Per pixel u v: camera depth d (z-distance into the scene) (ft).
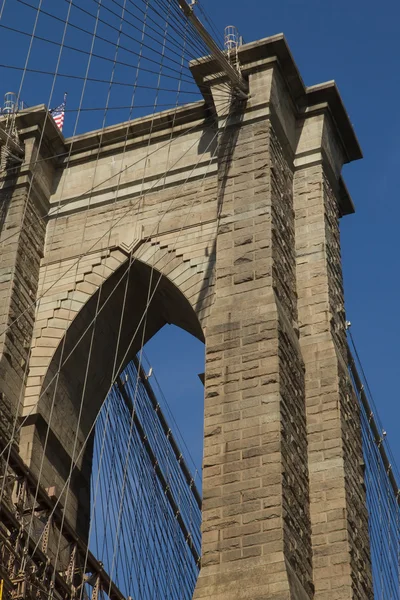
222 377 142.72
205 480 135.13
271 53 167.53
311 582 132.05
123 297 165.37
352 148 175.01
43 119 173.99
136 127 173.47
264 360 142.51
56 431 156.66
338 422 144.25
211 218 162.71
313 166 167.53
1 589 127.13
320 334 152.15
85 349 163.02
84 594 146.00
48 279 166.09
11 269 161.79
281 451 135.03
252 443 136.36
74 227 169.78
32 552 140.56
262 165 160.04
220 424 139.03
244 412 139.13
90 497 161.17
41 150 174.19
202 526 131.95
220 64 161.07
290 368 145.28
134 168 171.53
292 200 165.17
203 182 166.50
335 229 166.50
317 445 143.23
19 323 159.63
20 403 154.92
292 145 168.45
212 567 128.67
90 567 148.15
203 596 125.90
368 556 140.36
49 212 172.24
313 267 158.40
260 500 131.85
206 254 159.84
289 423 139.85
